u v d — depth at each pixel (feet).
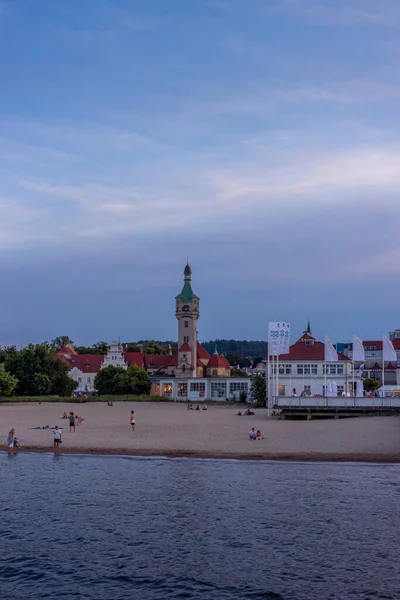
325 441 191.21
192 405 403.75
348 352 593.01
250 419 276.00
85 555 90.07
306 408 265.54
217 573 83.56
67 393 507.71
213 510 113.09
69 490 129.08
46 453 178.09
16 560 88.22
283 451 175.52
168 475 144.77
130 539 96.94
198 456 170.81
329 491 127.54
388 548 92.32
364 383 478.18
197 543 94.94
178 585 79.87
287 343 290.35
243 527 102.83
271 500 120.47
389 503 117.80
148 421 273.75
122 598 76.38
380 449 176.24
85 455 174.40
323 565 85.97
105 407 380.37
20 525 104.01
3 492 127.24
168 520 106.83
